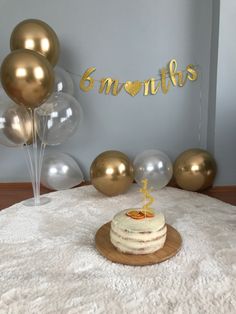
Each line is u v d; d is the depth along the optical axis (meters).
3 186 2.51
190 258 1.43
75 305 1.16
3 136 1.96
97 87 2.45
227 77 2.28
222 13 2.18
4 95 1.94
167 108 2.50
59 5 2.31
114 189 2.14
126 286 1.26
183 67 2.44
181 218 1.84
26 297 1.20
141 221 1.40
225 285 1.26
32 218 1.88
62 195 2.25
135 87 2.45
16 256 1.47
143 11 2.35
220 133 2.36
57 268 1.38
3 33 2.33
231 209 1.98
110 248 1.45
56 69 2.16
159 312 1.12
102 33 2.37
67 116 2.04
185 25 2.38
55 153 2.47
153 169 2.21
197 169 2.22
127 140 2.55
